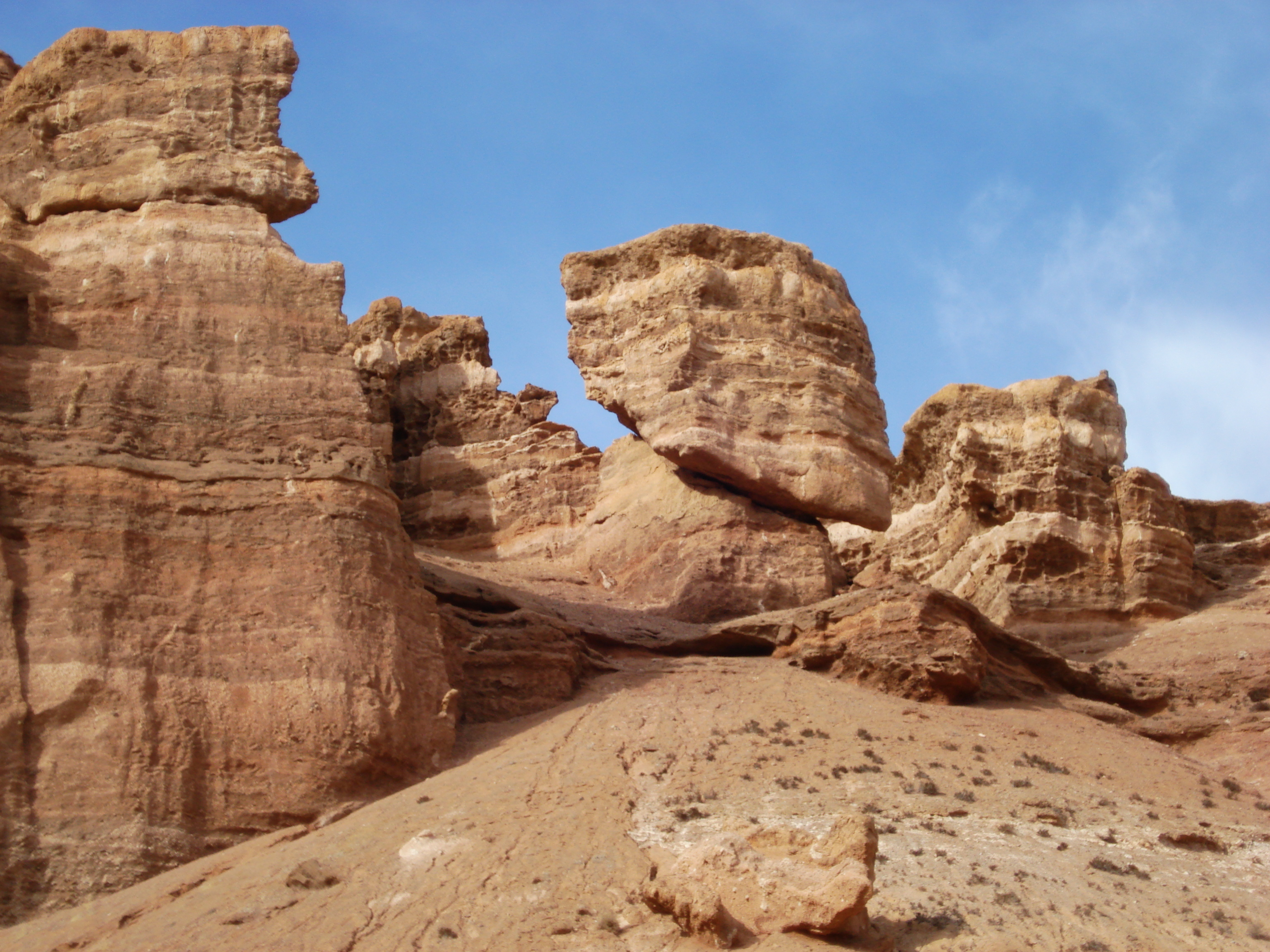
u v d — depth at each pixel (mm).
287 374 30516
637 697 30422
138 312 30422
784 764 26547
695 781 25562
